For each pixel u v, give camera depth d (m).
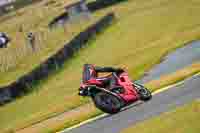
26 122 97.12
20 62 155.88
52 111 97.25
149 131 62.50
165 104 71.81
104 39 184.75
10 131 95.00
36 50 167.00
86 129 72.75
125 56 143.62
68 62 158.00
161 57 118.38
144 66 114.12
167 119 64.88
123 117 70.81
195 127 59.84
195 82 80.75
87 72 69.69
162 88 82.19
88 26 191.12
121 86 70.56
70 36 178.38
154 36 167.00
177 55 115.81
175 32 163.25
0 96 126.38
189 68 94.56
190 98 72.12
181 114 65.38
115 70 70.56
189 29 161.12
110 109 71.81
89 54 163.88
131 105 74.44
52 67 148.50
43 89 133.75
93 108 83.12
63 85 130.25
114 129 67.81
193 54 111.81
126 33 186.38
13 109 120.81
